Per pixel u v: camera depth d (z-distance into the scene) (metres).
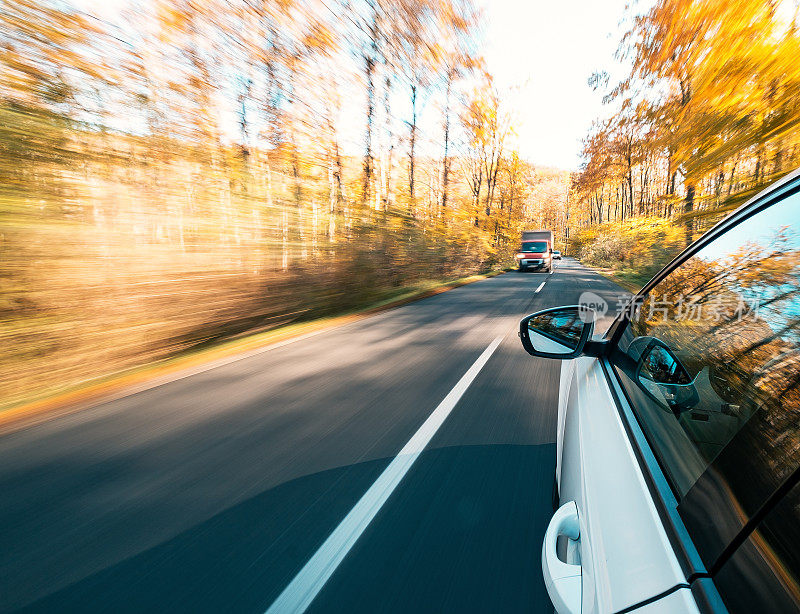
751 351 0.90
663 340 1.37
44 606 2.02
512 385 5.10
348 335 8.48
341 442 3.71
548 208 106.06
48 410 4.77
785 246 0.93
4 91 7.01
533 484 2.96
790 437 0.65
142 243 7.56
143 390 5.38
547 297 14.27
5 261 5.64
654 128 9.62
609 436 1.24
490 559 2.26
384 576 2.16
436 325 9.27
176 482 3.12
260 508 2.78
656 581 0.72
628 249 26.66
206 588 2.11
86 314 6.23
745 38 6.36
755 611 0.55
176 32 10.73
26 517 2.74
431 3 17.52
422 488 2.95
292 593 2.07
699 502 0.75
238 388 5.31
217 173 10.40
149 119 9.68
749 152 6.69
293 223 11.38
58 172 6.86
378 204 18.11
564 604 0.89
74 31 8.05
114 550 2.41
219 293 8.48
